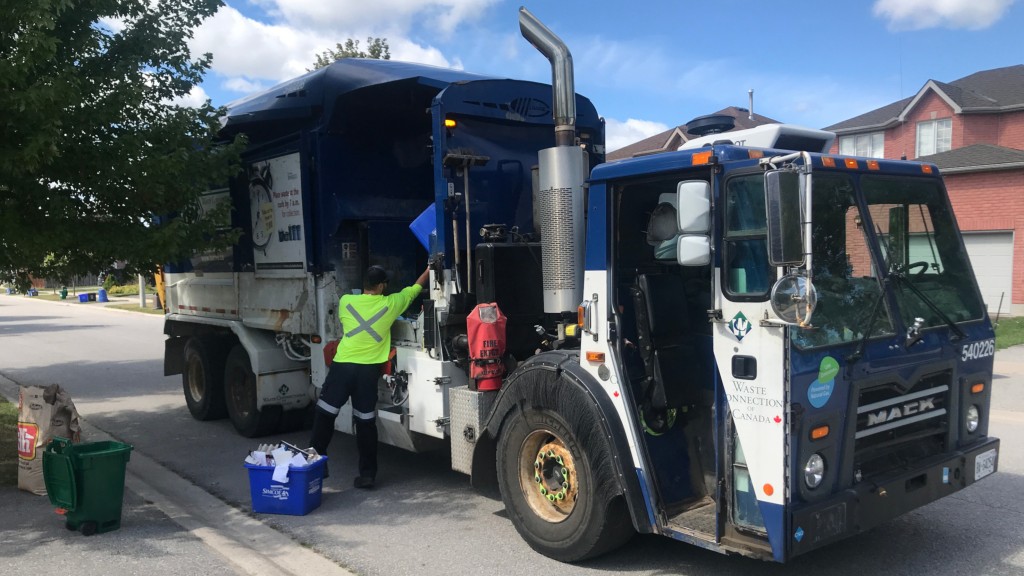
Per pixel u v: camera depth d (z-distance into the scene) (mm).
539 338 5941
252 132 7930
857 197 4266
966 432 4695
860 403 4039
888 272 4305
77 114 6309
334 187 7242
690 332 4609
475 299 5949
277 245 7840
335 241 7285
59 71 6285
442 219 5859
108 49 6898
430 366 6008
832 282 4012
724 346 3967
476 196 6051
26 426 6305
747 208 3895
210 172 7254
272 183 7840
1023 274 17812
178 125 6965
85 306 35875
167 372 10227
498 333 5523
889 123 26891
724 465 4027
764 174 3682
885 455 4223
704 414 4559
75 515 5391
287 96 7434
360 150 7410
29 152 5707
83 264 7070
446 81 6582
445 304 5902
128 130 6863
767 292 3768
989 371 4852
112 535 5418
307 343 7727
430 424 6023
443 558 5012
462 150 5969
